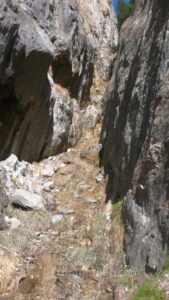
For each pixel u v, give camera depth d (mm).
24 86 8477
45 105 9289
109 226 6719
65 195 8172
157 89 6262
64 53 11102
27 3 10148
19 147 8883
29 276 6168
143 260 5578
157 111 5957
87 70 12625
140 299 5074
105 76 13953
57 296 5797
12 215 7395
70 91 11531
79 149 10219
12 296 5938
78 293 5781
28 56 8141
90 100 12617
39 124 9219
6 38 7691
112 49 15664
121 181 7223
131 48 8766
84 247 6531
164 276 5160
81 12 14633
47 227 7250
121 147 7523
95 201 7844
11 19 7758
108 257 6148
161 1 7008
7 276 6176
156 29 7020
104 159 8867
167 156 5605
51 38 10812
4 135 8430
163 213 5461
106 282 5762
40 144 9406
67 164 9234
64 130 10086
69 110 10469
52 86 10172
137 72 7430
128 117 7363
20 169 8539
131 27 9344
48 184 8461
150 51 7055
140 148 6520
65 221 7375
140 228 5781
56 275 6094
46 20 10781
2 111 8297
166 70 6195
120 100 8352
